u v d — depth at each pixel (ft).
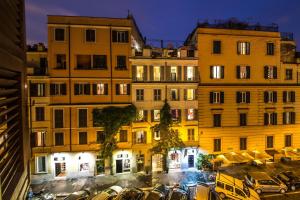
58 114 127.03
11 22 20.26
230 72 146.30
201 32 142.00
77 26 127.85
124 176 130.52
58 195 105.60
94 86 130.11
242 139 149.07
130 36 133.69
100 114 128.67
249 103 148.87
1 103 18.47
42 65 129.70
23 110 23.95
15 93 22.72
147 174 133.39
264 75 150.92
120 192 95.86
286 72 154.20
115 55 132.26
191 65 140.46
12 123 22.06
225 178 104.47
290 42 159.74
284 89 153.48
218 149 145.89
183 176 130.41
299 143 156.46
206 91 142.82
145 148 136.56
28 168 27.04
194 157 142.10
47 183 121.80
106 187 116.67
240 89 147.02
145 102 135.54
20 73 22.98
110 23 131.23
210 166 139.13
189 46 150.61
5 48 18.16
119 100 132.77
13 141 21.38
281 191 110.83
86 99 129.29
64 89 127.44
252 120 149.48
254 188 110.42
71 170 128.57
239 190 98.12
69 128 128.06
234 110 146.92
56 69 126.00
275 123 153.28
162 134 132.57
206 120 143.23
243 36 147.23
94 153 130.62
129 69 133.49
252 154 143.43
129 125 134.10
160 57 136.36
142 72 135.23
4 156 19.11
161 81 136.67
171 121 133.49
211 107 143.74
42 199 97.19
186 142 140.67
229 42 145.69
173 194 92.17
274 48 152.05
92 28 129.59
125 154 134.31
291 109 154.51
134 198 92.17
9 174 19.19
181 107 139.54
